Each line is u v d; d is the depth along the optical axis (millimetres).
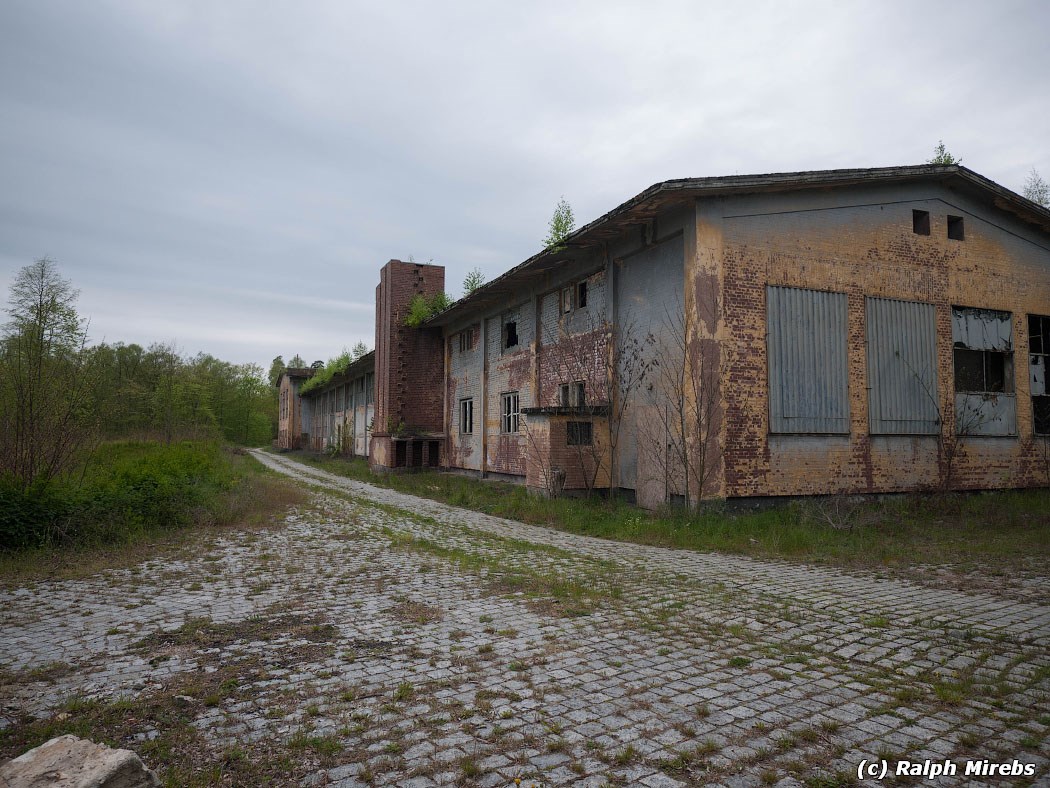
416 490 18797
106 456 15242
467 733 3461
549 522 12258
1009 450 14812
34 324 10477
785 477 12055
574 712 3725
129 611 5953
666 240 12977
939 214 14258
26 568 7938
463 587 6914
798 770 3076
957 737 3430
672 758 3176
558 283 17016
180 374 37031
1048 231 15781
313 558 8617
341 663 4535
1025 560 8438
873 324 13211
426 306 25469
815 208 12727
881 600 6375
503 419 20469
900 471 13273
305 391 49938
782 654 4770
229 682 4125
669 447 12547
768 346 12094
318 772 3045
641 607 6082
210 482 14867
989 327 14742
